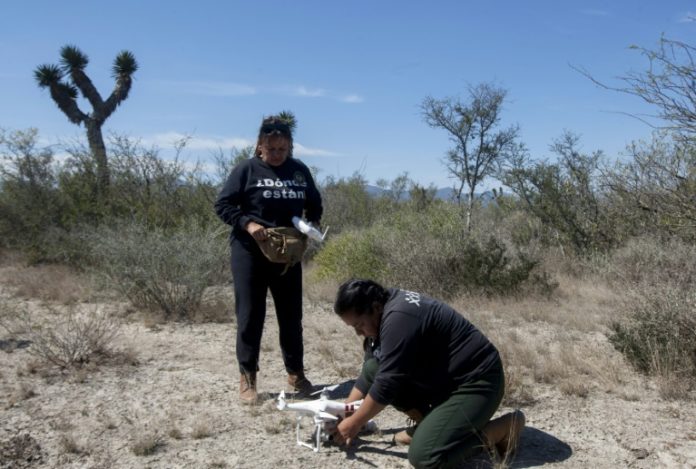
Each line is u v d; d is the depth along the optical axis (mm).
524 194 13805
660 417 4520
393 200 19438
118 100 16781
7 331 6688
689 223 7461
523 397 4852
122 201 12078
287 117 12461
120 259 8016
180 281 7812
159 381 5234
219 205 4730
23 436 4043
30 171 12797
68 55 16250
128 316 7754
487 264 9305
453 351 3615
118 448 3939
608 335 6289
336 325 7504
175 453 3875
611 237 12594
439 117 13859
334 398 4961
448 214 11414
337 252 10773
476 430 3553
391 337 3525
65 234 11625
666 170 7352
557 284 9461
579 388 4992
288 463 3748
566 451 3945
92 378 5273
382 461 3791
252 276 4750
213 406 4672
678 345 5410
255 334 4785
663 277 8398
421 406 3783
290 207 4738
